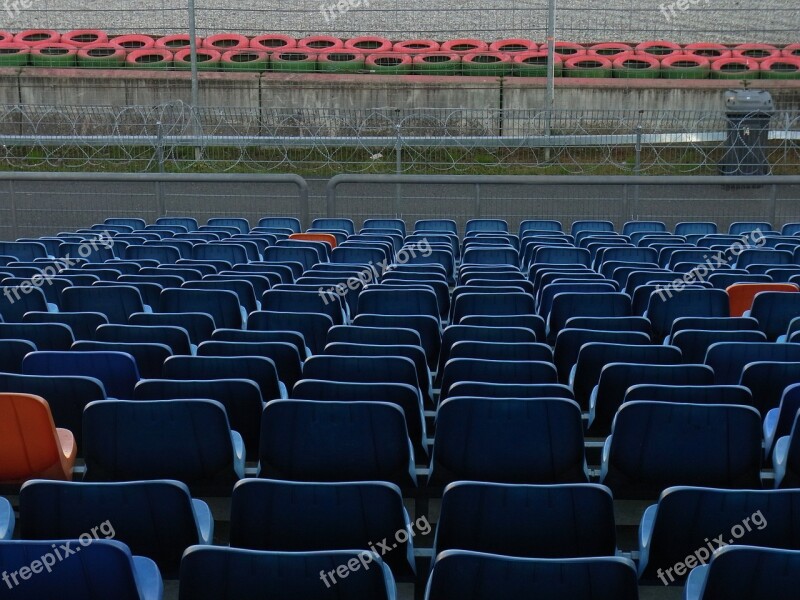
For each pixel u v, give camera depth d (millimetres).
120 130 19062
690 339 5785
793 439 4121
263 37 28281
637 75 25406
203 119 19344
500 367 4965
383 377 5012
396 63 26016
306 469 4250
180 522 3281
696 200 16578
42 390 4609
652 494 4316
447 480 4367
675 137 17094
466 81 24203
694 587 3117
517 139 17438
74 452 4465
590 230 13125
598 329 6254
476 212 13625
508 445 4254
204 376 4977
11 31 30156
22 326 5758
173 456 4211
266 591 2705
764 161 16906
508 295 6828
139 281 7688
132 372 5109
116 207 16938
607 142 17312
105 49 26750
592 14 30953
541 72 25422
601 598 2633
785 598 2709
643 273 7863
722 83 23953
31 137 17328
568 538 3246
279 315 6293
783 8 29484
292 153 17953
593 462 5176
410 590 4066
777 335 6777
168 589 4137
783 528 3215
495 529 3252
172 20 31047
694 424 4113
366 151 17828
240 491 3240
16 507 4434
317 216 17062
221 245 9664
